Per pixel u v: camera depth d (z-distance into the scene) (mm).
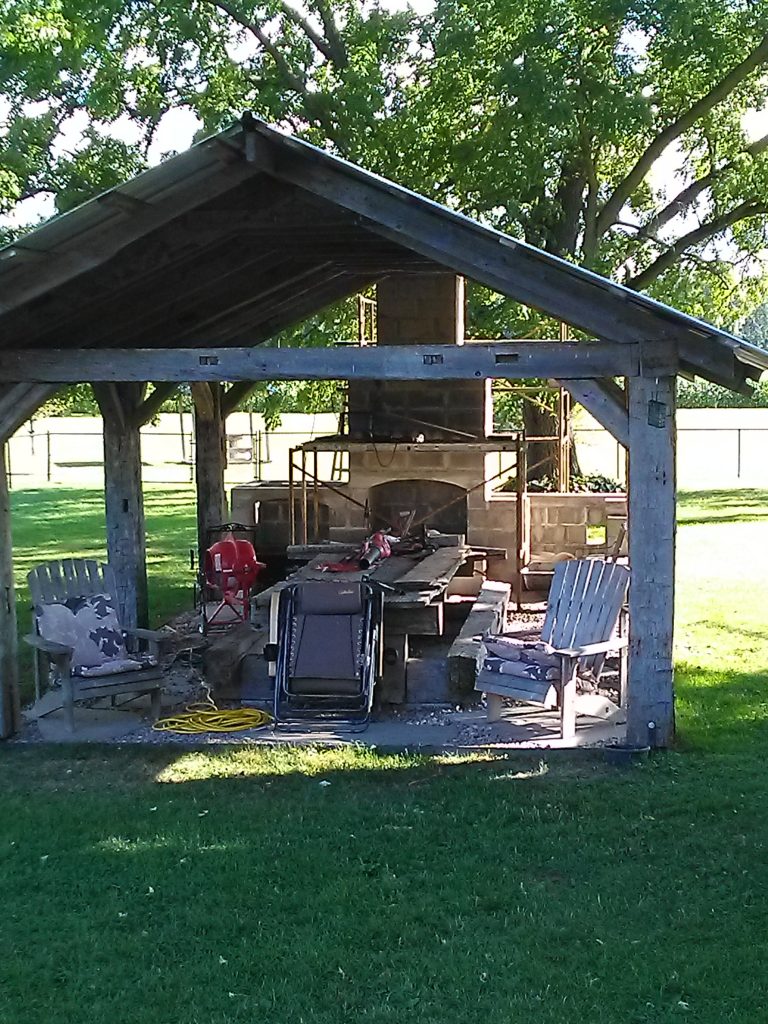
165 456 39344
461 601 11086
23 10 17047
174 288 8953
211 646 9359
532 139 17031
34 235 6805
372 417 13984
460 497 13266
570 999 4410
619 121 17547
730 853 5828
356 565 10531
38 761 7598
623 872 5609
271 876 5602
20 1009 4418
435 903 5270
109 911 5227
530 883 5492
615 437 7367
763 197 20453
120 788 7008
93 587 9430
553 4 17062
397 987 4523
